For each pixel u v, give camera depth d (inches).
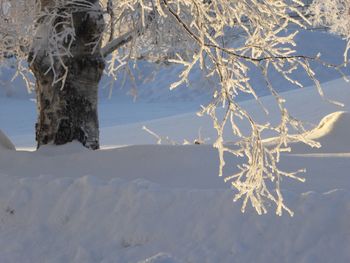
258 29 335.3
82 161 513.0
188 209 354.6
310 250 314.8
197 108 2046.0
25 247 375.9
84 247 361.4
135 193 375.2
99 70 574.6
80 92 568.1
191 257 327.6
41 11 541.6
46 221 393.7
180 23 311.4
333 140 599.5
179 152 504.7
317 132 625.9
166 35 476.1
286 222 328.8
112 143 1096.8
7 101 2130.9
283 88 2262.6
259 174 302.8
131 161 500.4
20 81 2257.6
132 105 2149.4
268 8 340.5
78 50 562.9
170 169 475.8
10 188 416.8
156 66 569.3
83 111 570.9
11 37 596.4
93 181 399.5
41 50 556.4
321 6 724.7
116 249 354.6
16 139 1269.7
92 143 573.6
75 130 569.0
